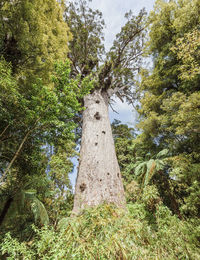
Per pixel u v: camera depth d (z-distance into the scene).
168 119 6.63
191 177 4.91
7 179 4.75
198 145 5.96
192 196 4.24
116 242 1.34
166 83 8.49
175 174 5.37
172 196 6.39
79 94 3.75
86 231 1.55
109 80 8.54
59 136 4.11
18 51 3.96
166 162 6.45
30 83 4.14
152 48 9.95
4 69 2.96
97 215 1.80
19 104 3.31
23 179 4.78
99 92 7.77
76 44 9.16
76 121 9.84
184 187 5.68
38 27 3.75
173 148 7.21
